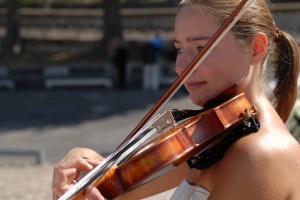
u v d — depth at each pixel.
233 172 2.61
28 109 23.80
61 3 43.22
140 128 3.07
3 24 41.00
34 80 29.91
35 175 12.47
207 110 2.88
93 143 18.38
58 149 17.55
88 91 27.42
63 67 31.23
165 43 32.75
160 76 29.14
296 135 7.64
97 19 40.69
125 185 2.88
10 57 35.41
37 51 36.81
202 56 2.81
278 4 36.53
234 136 2.73
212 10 2.81
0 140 19.05
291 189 2.59
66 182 3.12
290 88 3.23
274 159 2.60
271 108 2.93
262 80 2.95
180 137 2.85
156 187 3.33
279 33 3.17
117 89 27.86
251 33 2.85
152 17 39.69
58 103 24.91
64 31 40.72
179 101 22.61
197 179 2.93
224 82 2.87
